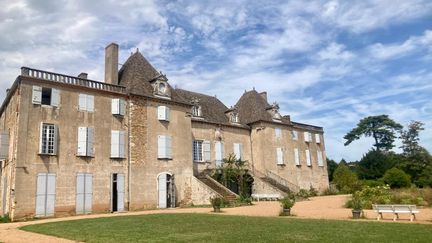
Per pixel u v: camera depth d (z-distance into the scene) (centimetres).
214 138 3384
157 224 1409
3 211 2270
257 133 3697
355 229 1154
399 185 3828
